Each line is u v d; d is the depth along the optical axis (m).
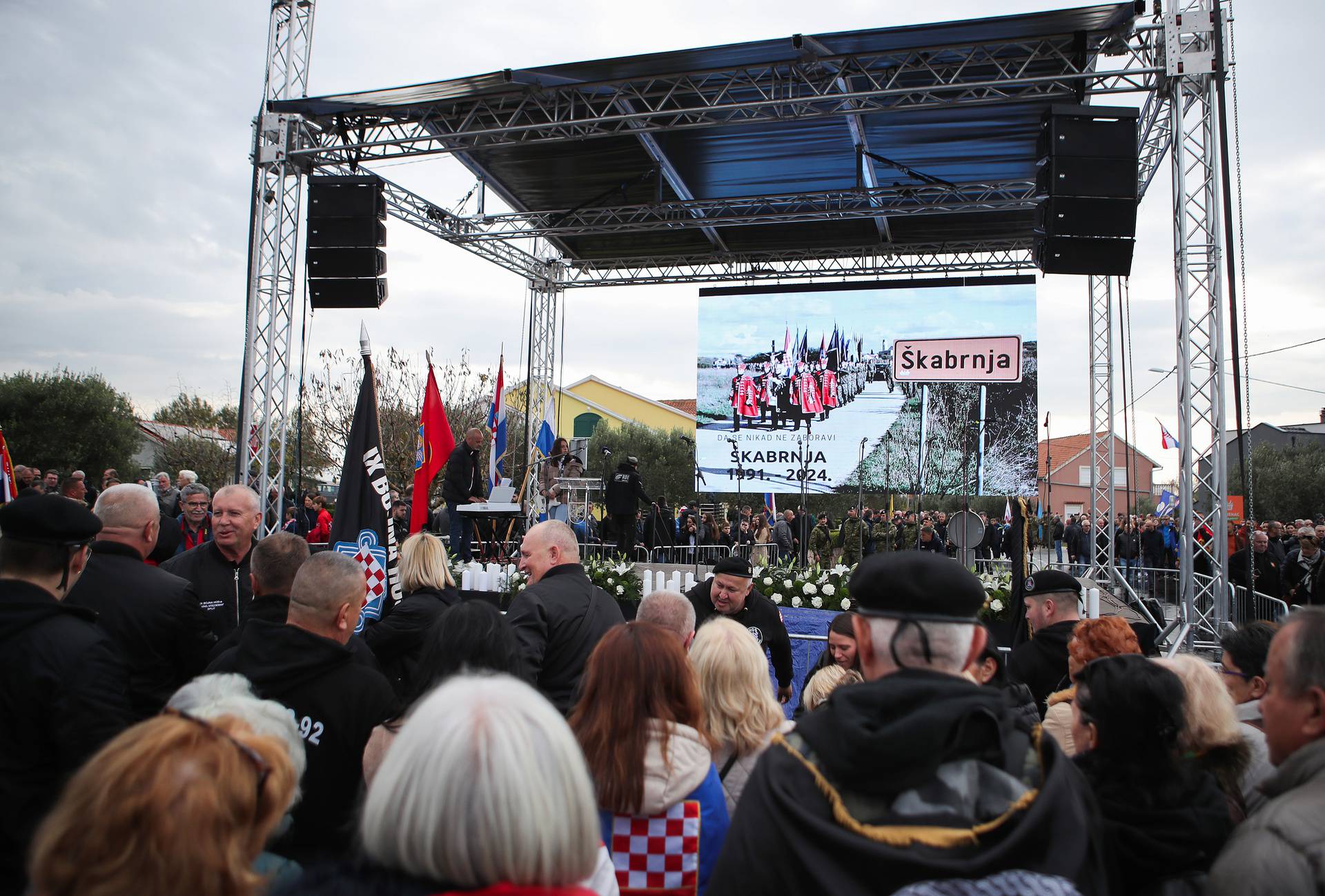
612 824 2.19
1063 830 1.27
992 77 9.59
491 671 2.63
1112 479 12.88
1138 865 1.68
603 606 3.90
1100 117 8.55
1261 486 31.38
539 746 1.17
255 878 1.19
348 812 2.55
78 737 2.28
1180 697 1.82
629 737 2.18
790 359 15.38
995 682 3.19
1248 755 2.18
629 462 13.12
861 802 1.32
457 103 10.07
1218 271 8.15
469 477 10.92
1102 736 1.81
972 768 1.33
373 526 4.90
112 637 3.17
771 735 2.65
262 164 10.02
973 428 14.73
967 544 8.61
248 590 4.36
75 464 28.08
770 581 8.95
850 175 12.81
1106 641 2.75
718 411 15.60
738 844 1.35
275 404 10.05
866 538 16.94
